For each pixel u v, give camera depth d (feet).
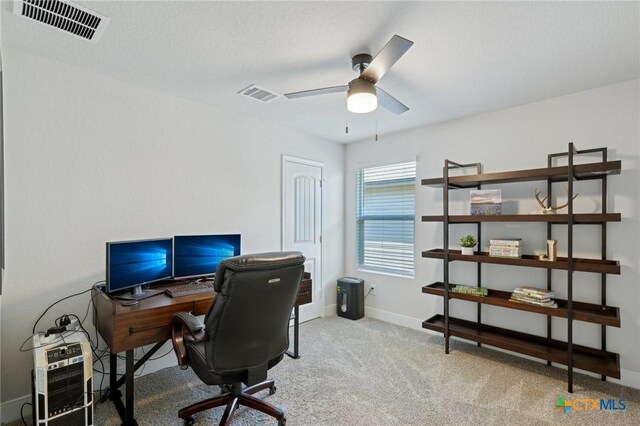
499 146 10.02
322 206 13.51
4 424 6.29
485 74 7.56
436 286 10.79
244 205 10.68
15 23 5.57
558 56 6.68
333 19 5.48
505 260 8.67
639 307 7.75
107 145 7.75
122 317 5.81
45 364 5.34
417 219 12.08
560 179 8.71
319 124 11.61
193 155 9.37
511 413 6.70
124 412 6.44
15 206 6.50
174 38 6.09
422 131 11.90
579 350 8.29
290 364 8.97
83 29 5.79
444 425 6.31
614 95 8.11
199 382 7.99
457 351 9.88
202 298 6.87
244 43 6.25
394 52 5.33
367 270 13.76
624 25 5.56
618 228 8.02
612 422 6.41
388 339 10.90
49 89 6.91
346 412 6.73
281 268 5.57
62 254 7.08
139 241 7.08
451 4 5.06
